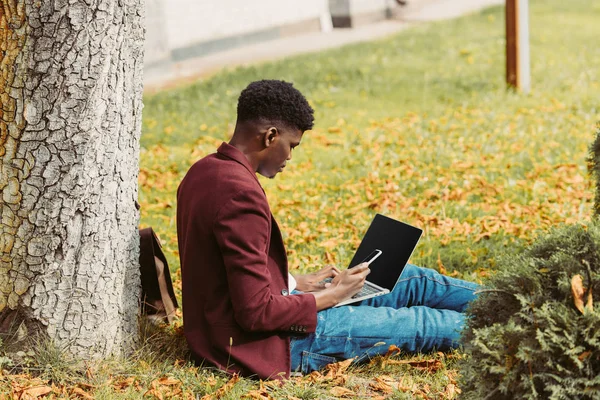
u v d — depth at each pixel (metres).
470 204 6.58
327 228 6.06
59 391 3.37
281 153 3.61
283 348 3.59
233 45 17.48
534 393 2.70
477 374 2.87
